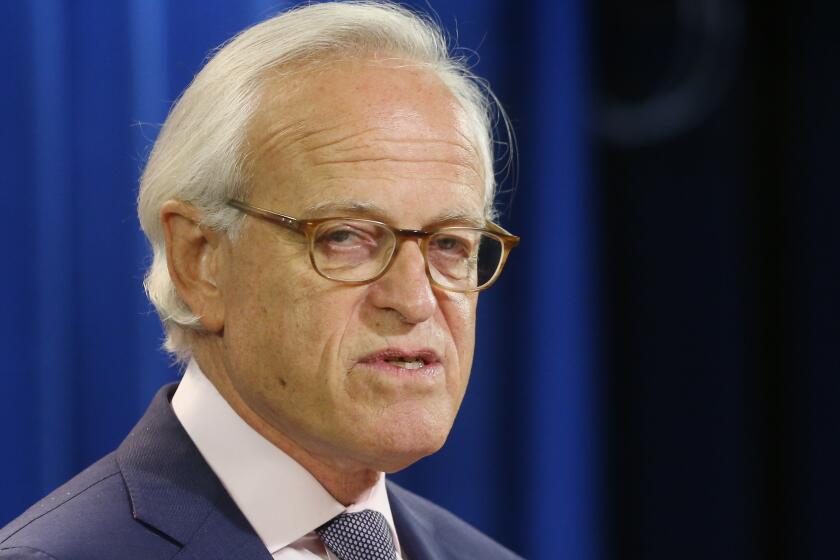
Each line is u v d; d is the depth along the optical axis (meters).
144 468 4.66
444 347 4.64
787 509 11.08
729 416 10.91
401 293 4.48
